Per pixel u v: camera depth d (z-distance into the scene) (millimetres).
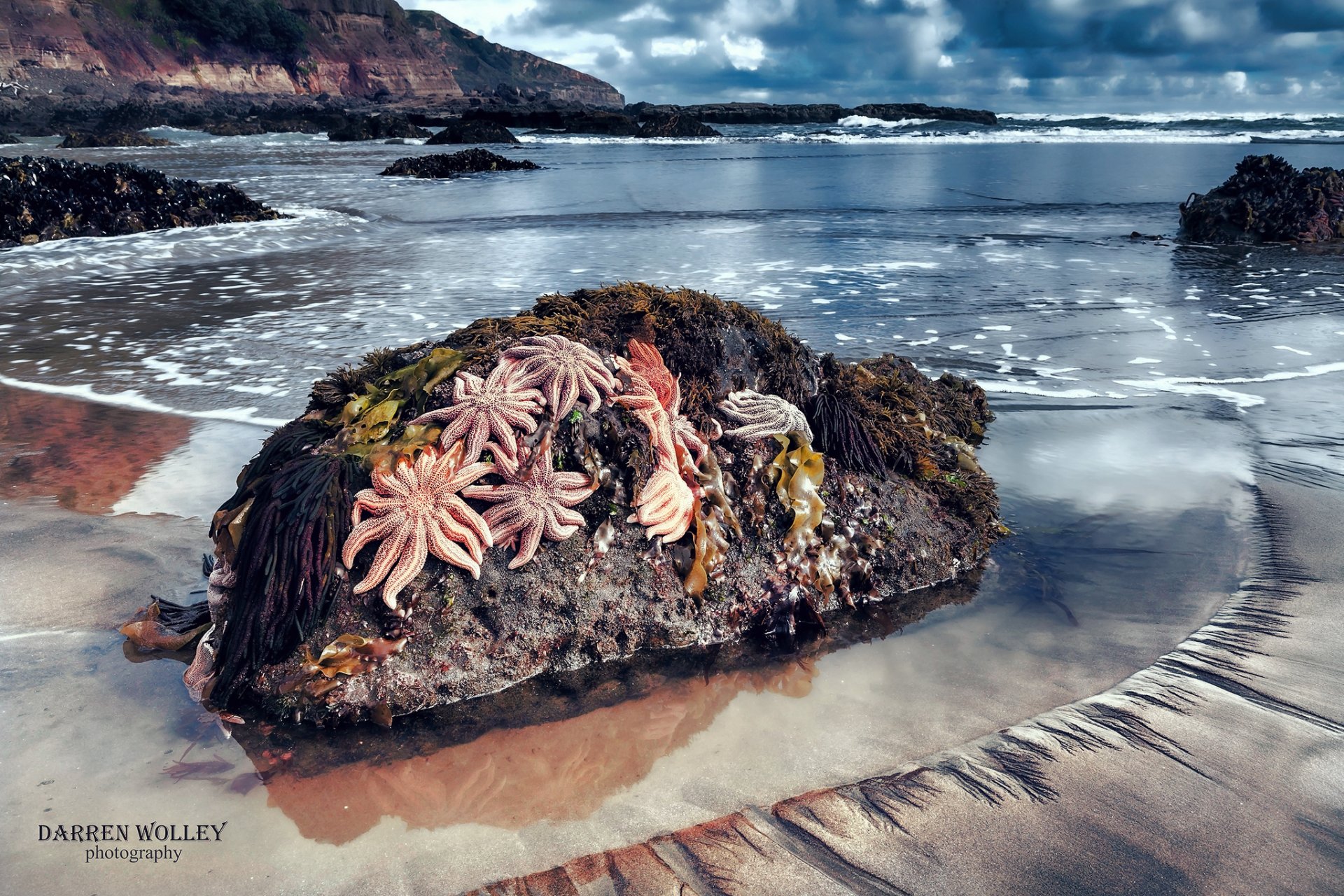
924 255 13883
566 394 3969
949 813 2939
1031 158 34031
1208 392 7477
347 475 3725
